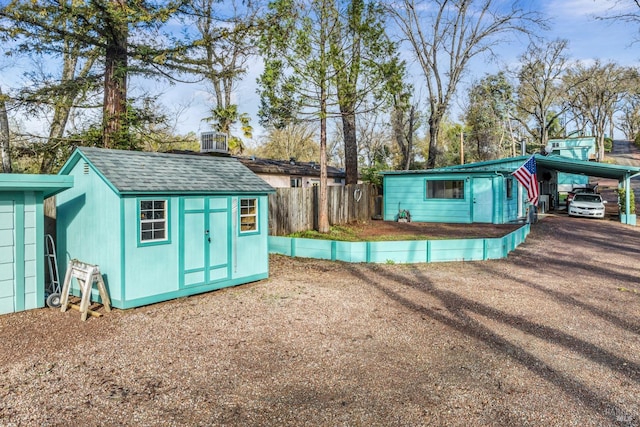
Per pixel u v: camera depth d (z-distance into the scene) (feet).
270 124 47.24
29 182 20.36
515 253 38.75
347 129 64.34
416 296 24.04
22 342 16.83
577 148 121.60
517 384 13.28
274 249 38.78
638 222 62.80
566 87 148.46
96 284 22.31
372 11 43.70
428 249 34.73
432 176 66.39
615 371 14.24
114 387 13.02
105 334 17.71
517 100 146.20
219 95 75.77
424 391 12.82
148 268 21.84
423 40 84.64
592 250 40.11
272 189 28.27
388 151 129.39
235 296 23.95
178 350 15.99
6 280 20.79
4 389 12.88
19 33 32.42
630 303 22.53
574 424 11.02
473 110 143.54
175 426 10.91
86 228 22.59
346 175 65.16
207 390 12.85
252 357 15.38
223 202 25.54
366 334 17.84
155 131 44.88
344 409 11.75
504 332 18.10
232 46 38.29
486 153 144.05
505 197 64.49
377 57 44.42
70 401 12.16
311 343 16.78
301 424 11.00
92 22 33.24
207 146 37.40
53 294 21.85
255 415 11.44
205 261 24.57
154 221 22.18
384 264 33.65
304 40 41.78
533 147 153.28
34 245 21.71
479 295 24.25
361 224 61.05
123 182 20.81
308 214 50.52
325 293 24.66
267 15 39.27
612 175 71.46
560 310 21.33
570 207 72.23
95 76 38.42
